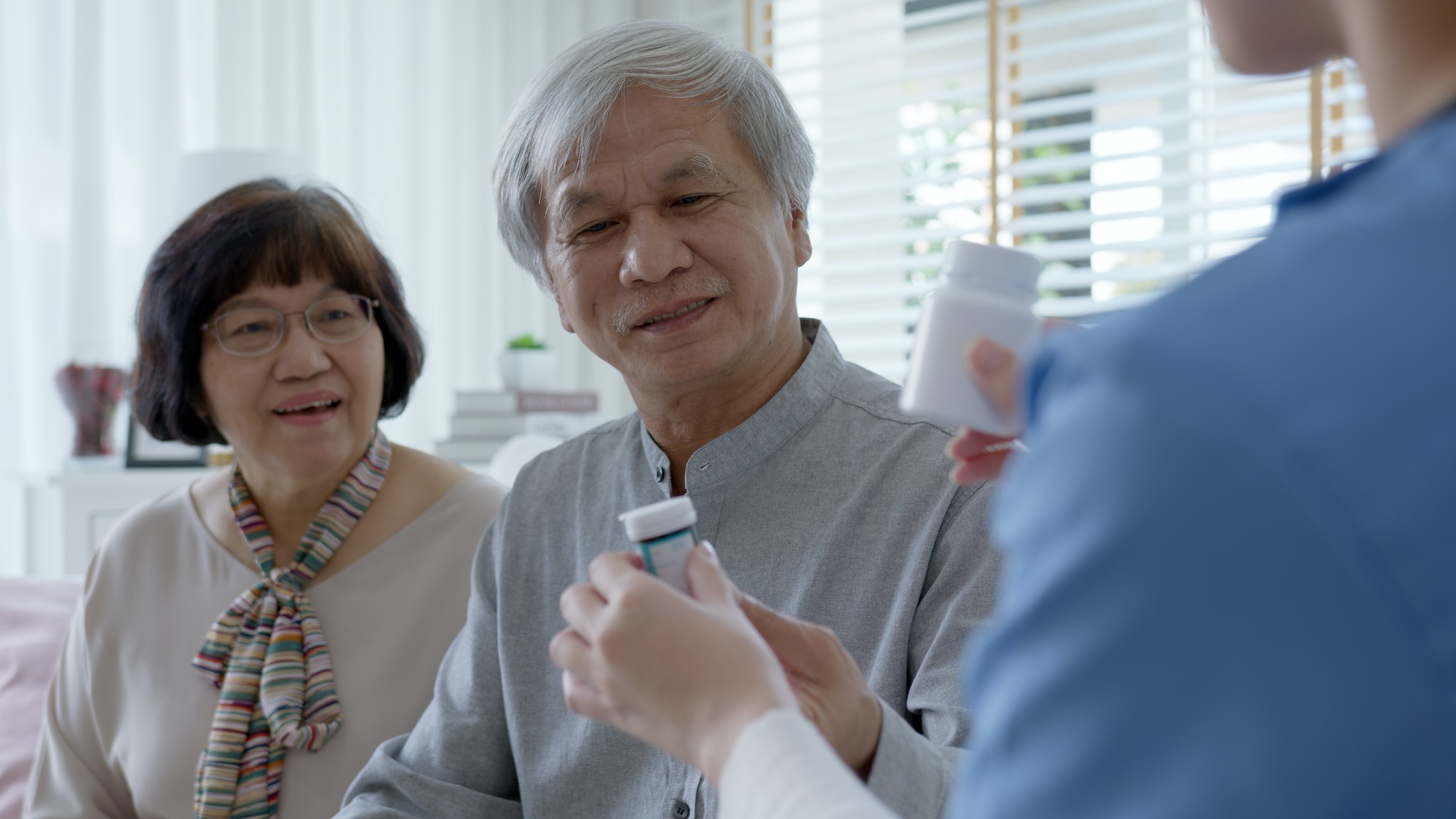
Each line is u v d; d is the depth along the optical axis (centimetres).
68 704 161
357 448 163
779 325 118
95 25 284
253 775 144
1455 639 30
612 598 57
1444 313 32
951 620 98
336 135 335
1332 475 31
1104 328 37
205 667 151
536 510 132
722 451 115
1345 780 30
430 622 156
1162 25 293
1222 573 31
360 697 150
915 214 332
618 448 132
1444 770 29
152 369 159
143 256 295
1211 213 298
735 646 54
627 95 112
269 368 153
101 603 163
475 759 125
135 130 295
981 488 104
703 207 112
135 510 172
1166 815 31
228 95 310
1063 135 305
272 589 155
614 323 115
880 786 73
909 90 350
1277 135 274
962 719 92
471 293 363
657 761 111
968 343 55
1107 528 33
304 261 154
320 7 333
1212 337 33
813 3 362
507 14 372
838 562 108
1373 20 38
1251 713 30
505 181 123
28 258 281
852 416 116
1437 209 34
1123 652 32
